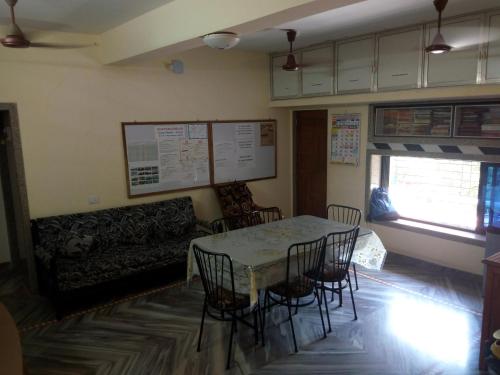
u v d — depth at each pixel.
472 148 3.99
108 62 4.10
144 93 4.57
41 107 3.96
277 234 3.53
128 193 4.58
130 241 4.31
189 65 4.87
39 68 3.90
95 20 3.57
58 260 3.84
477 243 4.17
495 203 4.12
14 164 3.96
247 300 2.89
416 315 3.48
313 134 5.80
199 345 3.05
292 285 3.14
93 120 4.27
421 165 4.77
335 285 4.09
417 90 3.95
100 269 3.70
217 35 2.76
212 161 5.22
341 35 4.41
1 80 3.72
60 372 2.79
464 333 3.18
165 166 4.82
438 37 3.10
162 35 3.23
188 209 4.82
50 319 3.53
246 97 5.47
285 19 2.51
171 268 4.22
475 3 3.21
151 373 2.77
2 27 3.68
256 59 5.49
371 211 5.12
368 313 3.54
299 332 3.26
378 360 2.87
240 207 5.18
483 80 3.45
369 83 4.36
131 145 4.54
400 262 4.70
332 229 3.67
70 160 4.18
